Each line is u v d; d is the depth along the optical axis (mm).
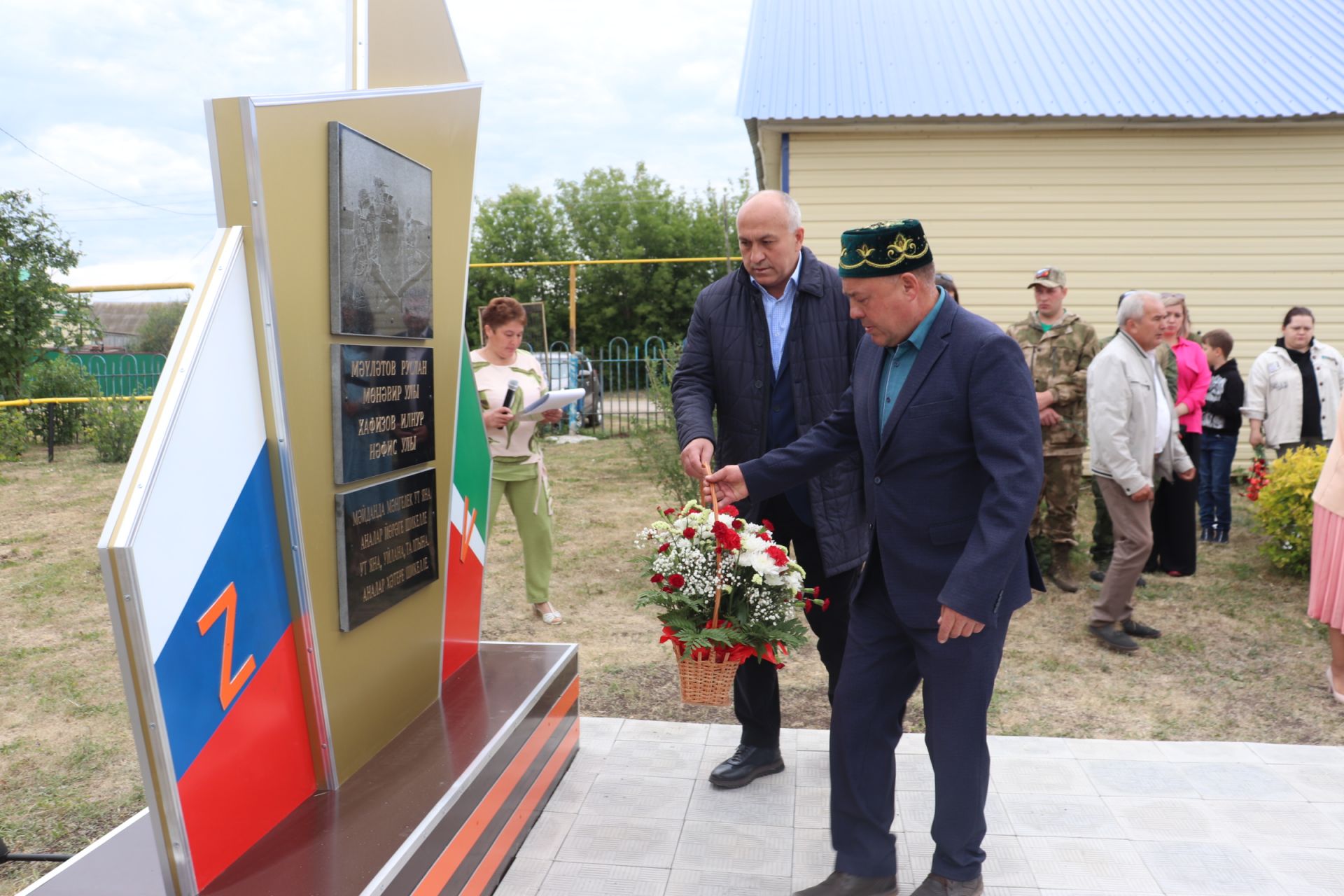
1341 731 4102
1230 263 9672
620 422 15969
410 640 2984
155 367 17109
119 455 12492
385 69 2934
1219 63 9984
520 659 3594
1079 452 6238
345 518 2551
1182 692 4555
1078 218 9617
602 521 8680
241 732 2184
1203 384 6961
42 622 5688
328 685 2498
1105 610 5184
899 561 2568
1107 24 10820
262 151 2209
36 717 4277
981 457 2426
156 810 1947
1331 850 3008
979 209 9617
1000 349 2420
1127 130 9500
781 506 3352
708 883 2824
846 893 2627
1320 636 5348
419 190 2986
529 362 5500
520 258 38750
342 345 2527
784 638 2936
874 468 2637
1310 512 6203
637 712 4363
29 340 14281
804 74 9789
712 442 3225
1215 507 7570
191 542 2014
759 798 3365
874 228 2459
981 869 2805
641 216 38531
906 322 2510
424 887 2307
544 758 3314
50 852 3115
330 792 2508
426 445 3061
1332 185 9586
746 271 3273
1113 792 3402
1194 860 2953
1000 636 2492
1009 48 10312
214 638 2090
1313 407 7176
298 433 2371
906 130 9516
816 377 3258
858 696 2678
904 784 3469
